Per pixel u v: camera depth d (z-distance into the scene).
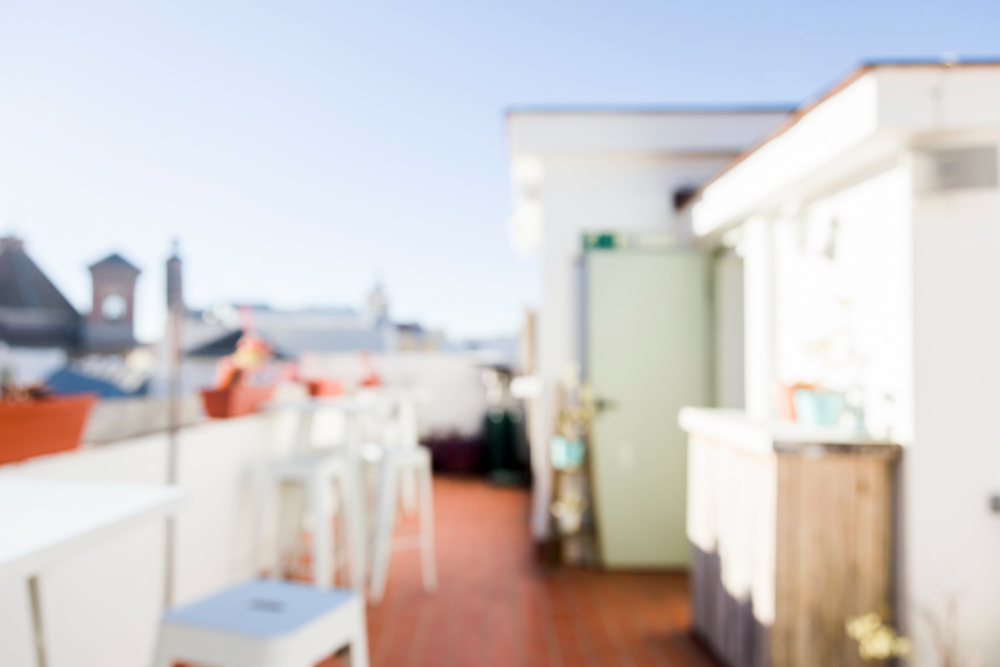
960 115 1.99
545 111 4.02
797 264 2.92
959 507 2.11
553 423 4.13
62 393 1.96
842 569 2.19
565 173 4.15
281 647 1.25
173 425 2.28
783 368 3.05
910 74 2.00
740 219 3.30
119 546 2.21
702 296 3.98
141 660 2.32
